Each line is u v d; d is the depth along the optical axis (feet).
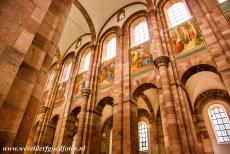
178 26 40.68
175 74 34.04
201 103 53.42
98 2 62.28
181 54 36.09
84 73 59.82
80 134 41.65
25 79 15.21
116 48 51.90
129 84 41.34
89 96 48.01
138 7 56.29
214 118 50.90
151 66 40.19
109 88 46.19
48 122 57.98
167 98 31.04
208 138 46.73
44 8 16.12
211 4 35.53
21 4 14.19
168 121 28.89
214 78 48.26
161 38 40.78
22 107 14.14
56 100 62.85
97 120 45.34
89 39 68.18
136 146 34.63
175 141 26.76
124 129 35.81
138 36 50.70
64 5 23.52
